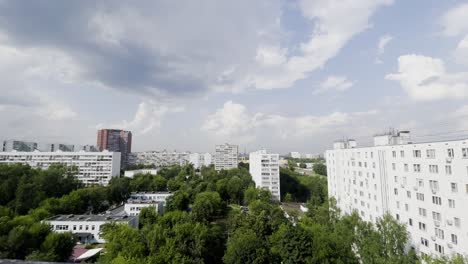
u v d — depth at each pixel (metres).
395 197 47.62
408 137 54.16
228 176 160.38
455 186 34.03
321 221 59.62
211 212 85.25
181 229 53.09
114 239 46.44
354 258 39.66
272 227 59.56
